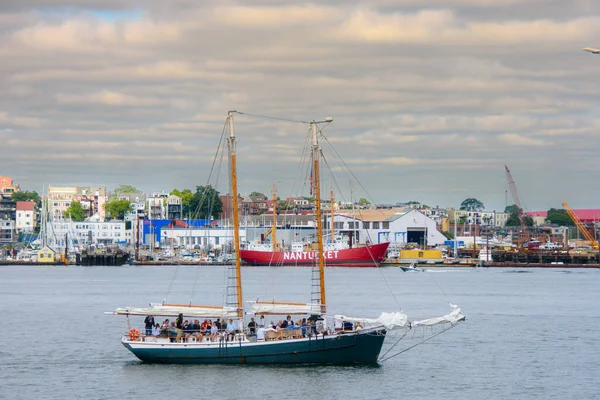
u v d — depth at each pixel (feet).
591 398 467.11
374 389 472.85
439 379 506.89
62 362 563.07
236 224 556.92
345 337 505.25
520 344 652.07
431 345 639.35
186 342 517.55
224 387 470.80
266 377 491.31
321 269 559.38
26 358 581.53
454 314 524.93
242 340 511.40
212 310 526.98
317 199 575.79
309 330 513.45
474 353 604.49
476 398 462.60
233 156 563.89
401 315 511.81
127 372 513.45
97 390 474.49
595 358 588.91
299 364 509.76
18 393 472.44
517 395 471.62
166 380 487.20
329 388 470.39
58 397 461.37
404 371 524.93
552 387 492.54
